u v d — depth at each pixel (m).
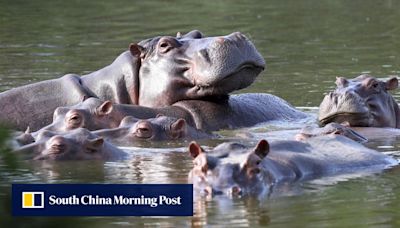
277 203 15.53
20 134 20.91
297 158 18.22
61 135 20.39
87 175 18.22
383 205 15.35
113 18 50.75
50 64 35.97
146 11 53.53
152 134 22.94
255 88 31.77
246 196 16.03
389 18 50.31
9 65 35.69
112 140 22.67
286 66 36.31
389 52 39.41
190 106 25.55
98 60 37.03
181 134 23.27
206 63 24.70
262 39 43.59
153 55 26.53
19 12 53.00
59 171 18.64
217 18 50.47
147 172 18.50
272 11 53.31
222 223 14.23
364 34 44.94
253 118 26.23
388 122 25.70
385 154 20.20
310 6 55.56
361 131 24.02
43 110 26.31
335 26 47.75
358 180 17.56
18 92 26.81
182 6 55.47
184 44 26.23
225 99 26.33
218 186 16.17
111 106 23.98
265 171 16.88
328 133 21.64
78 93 26.61
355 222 14.19
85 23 48.78
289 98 30.05
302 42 42.66
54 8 54.78
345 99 24.66
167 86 26.00
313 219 14.36
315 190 16.59
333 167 18.53
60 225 8.82
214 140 23.16
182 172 18.39
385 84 26.08
